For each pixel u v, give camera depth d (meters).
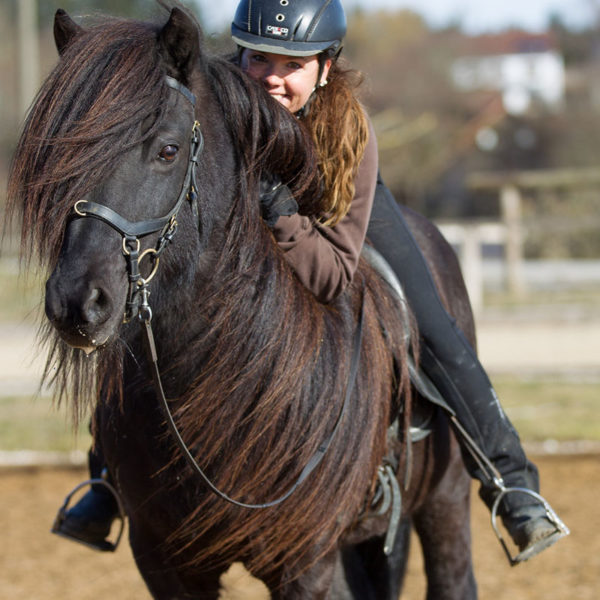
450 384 5.27
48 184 3.69
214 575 4.84
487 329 20.17
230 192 4.25
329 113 4.68
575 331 19.75
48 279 3.65
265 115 4.31
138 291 3.82
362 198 4.77
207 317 4.24
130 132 3.72
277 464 4.35
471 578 5.84
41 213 3.68
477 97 70.75
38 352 4.21
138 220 3.76
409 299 5.28
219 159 4.20
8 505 10.48
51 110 3.77
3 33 50.62
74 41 4.02
